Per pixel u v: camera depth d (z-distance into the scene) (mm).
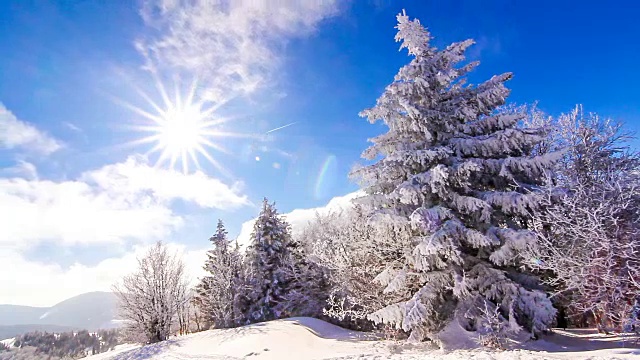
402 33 13312
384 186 13500
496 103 13039
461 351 9766
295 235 36125
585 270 10141
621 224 10734
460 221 11492
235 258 32750
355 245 15188
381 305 13781
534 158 11516
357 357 10445
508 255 10695
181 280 30828
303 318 19000
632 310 9516
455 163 11930
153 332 27750
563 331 12219
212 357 14617
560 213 10859
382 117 13375
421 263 11164
